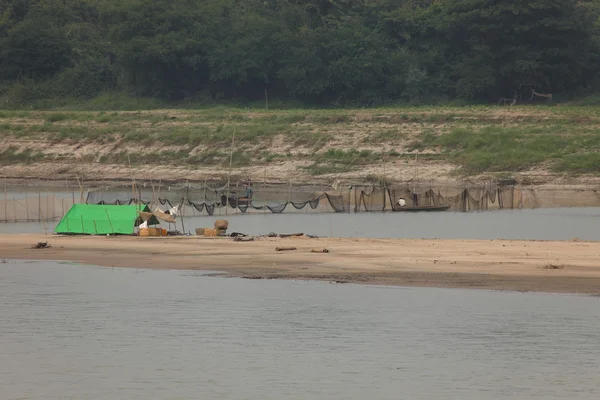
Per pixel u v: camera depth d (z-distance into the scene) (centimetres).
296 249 14662
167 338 9375
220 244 15588
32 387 7856
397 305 10544
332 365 8406
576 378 7919
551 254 13700
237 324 9869
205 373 8169
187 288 11762
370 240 15912
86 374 8162
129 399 7531
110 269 13312
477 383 7812
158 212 17750
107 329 9731
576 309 10138
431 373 8119
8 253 14962
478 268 12544
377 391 7669
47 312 10569
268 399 7519
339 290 11412
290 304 10712
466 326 9575
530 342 8988
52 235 17375
